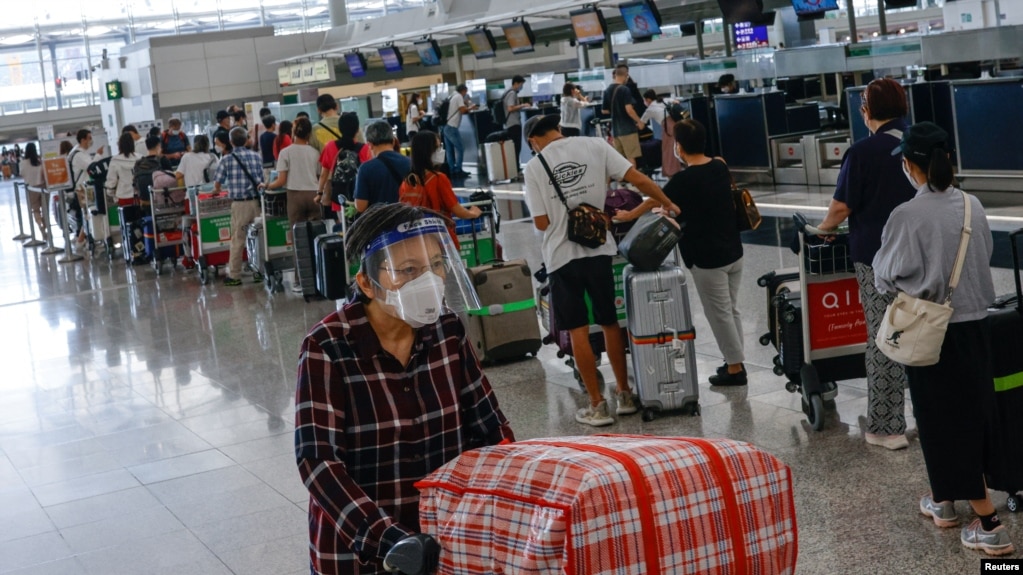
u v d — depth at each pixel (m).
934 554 4.00
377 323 2.38
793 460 5.12
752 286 8.96
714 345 7.52
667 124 15.68
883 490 4.64
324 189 9.84
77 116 46.22
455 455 2.44
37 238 21.03
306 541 4.91
